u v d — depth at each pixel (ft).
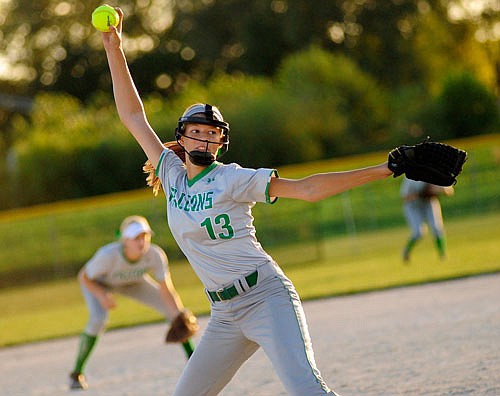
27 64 465.47
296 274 164.86
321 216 245.65
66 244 219.41
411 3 402.11
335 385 63.57
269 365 74.18
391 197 246.68
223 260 43.01
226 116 296.71
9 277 218.18
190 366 44.83
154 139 47.67
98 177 288.92
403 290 115.03
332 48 406.21
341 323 93.76
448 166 38.81
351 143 311.88
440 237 147.02
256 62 409.08
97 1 462.60
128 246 77.00
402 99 337.93
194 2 433.48
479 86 328.90
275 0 411.75
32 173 286.05
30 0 461.78
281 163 295.69
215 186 42.68
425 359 68.49
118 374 80.33
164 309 79.97
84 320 136.77
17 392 77.56
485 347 69.87
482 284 109.29
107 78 458.91
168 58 441.68
